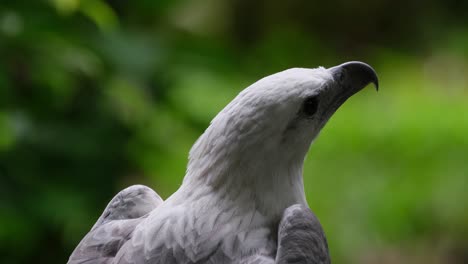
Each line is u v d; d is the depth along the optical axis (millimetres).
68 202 10703
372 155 13055
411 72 15656
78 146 10938
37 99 10656
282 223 5117
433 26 18516
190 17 16328
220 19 16906
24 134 10391
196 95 12102
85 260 5410
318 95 5410
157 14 12641
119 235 5504
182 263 5145
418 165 13125
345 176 12641
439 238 13070
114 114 11133
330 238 12125
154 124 11492
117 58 11305
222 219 5301
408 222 12797
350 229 12258
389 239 12641
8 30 10055
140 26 12570
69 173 11008
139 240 5266
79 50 10594
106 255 5418
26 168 10695
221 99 12180
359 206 12438
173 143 11742
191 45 12680
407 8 18531
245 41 17328
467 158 13141
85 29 11031
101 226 5668
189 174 5543
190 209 5352
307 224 5047
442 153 13234
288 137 5363
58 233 10969
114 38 11367
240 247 5199
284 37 16719
